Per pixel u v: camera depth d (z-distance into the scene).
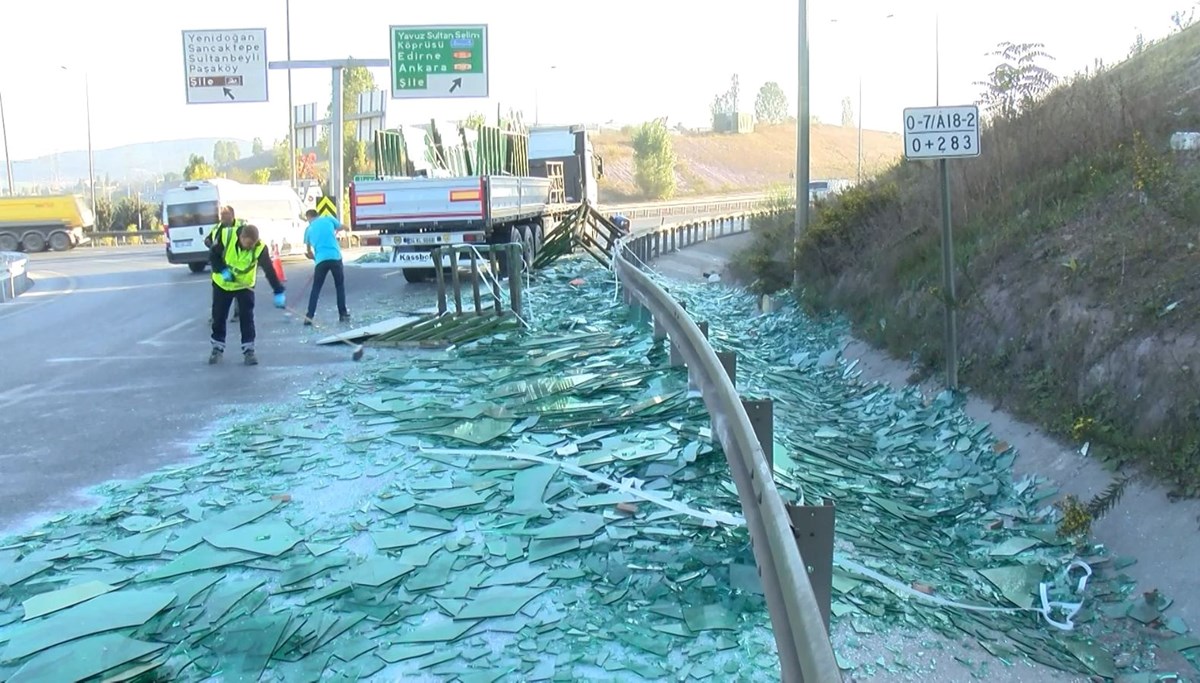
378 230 18.94
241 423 8.48
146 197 79.06
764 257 18.59
